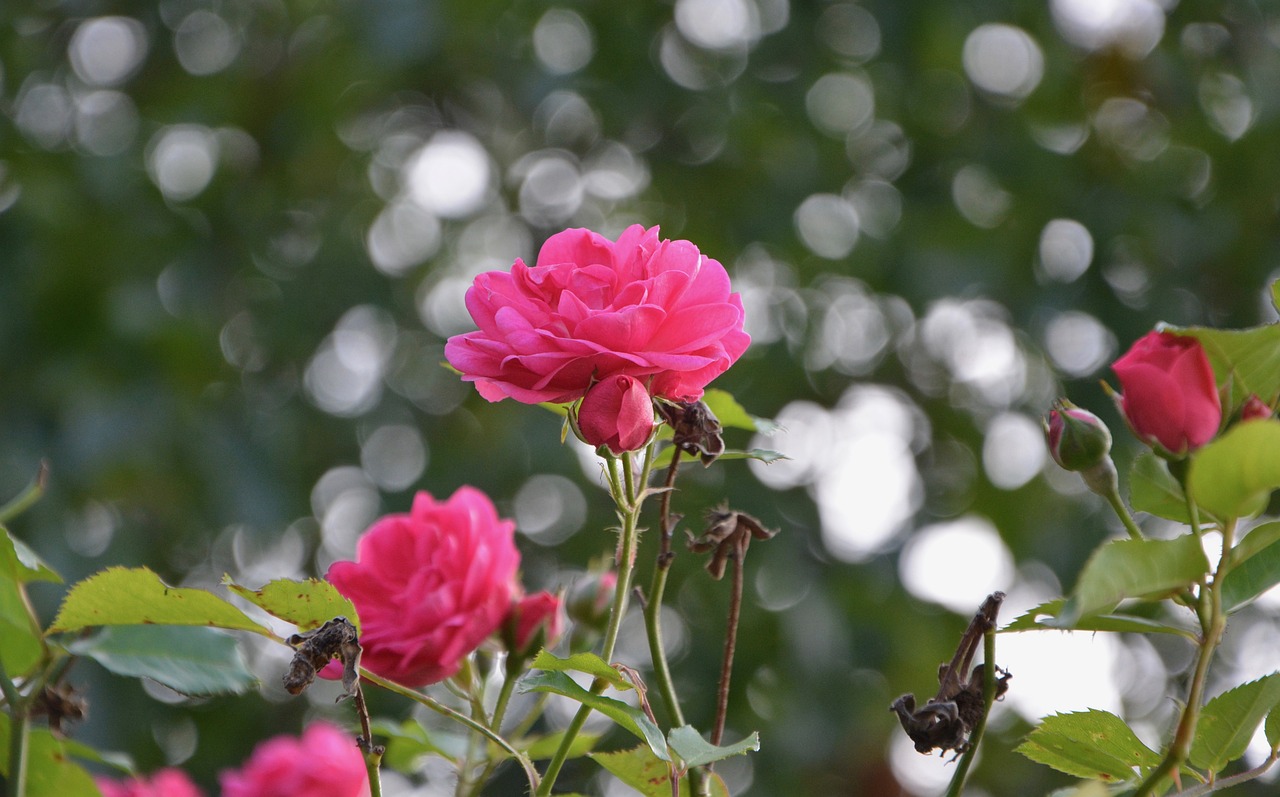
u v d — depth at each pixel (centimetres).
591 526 305
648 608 120
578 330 118
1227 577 118
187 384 282
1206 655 116
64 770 123
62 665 123
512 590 127
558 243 121
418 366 346
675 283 119
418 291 361
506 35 320
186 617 120
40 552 235
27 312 267
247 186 330
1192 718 116
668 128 334
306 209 348
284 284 327
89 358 266
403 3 273
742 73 313
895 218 315
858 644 279
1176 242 295
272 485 278
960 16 284
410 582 125
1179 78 302
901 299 305
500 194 362
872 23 311
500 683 131
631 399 118
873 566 285
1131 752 121
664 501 120
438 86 343
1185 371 117
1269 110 298
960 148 313
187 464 266
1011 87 325
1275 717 120
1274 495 237
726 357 119
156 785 135
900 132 324
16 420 253
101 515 264
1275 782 188
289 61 335
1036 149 305
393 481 333
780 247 315
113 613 120
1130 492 121
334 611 118
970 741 118
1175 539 115
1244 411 117
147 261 291
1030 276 296
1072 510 300
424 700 119
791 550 281
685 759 118
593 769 243
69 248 281
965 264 292
